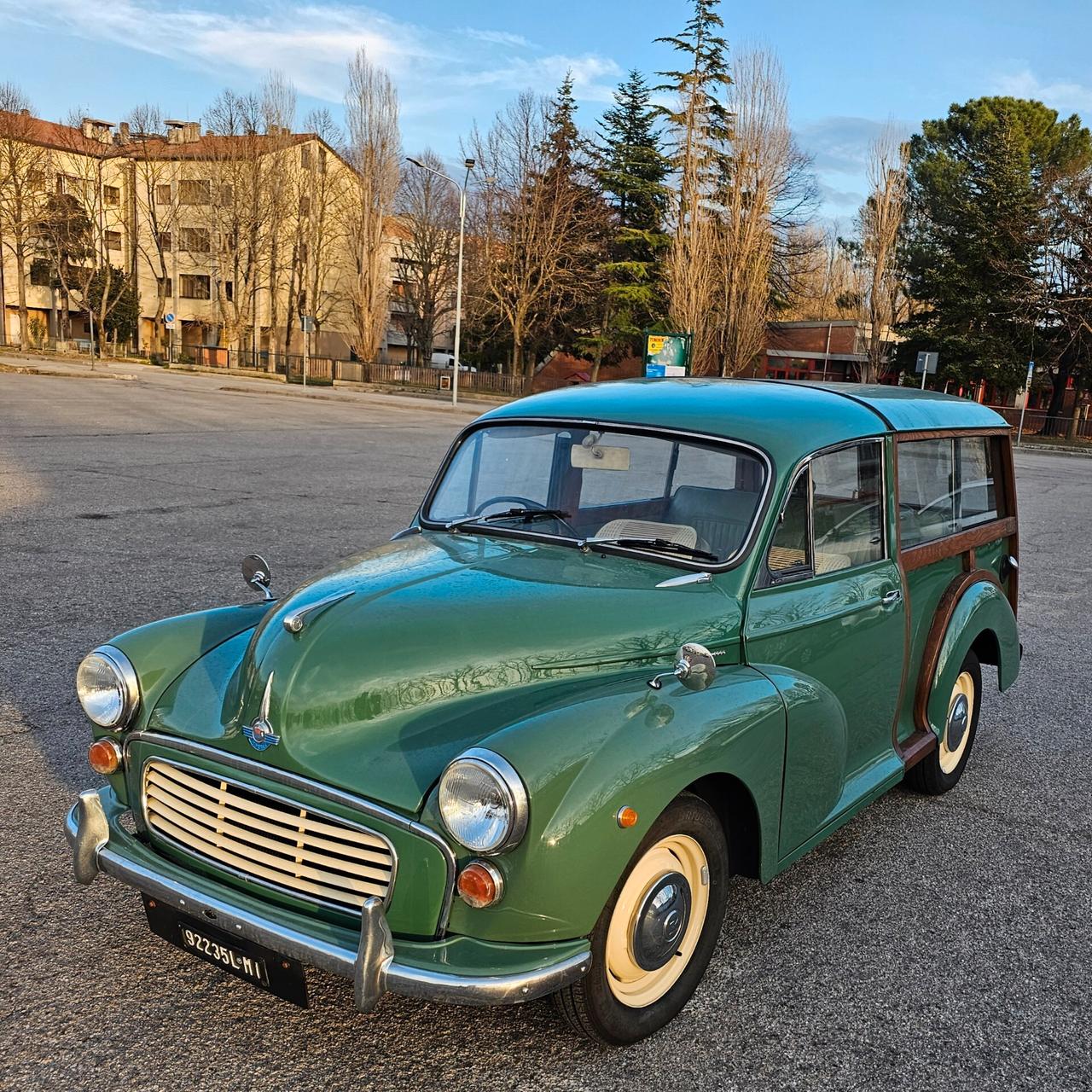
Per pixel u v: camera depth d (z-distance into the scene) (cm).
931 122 5297
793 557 343
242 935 248
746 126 4300
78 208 6469
